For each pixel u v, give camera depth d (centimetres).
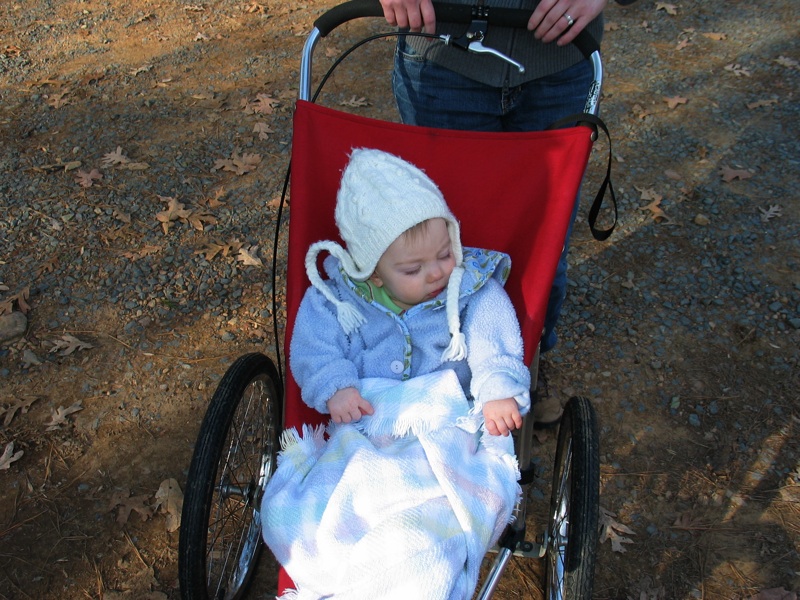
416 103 260
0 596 249
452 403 207
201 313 356
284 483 197
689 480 290
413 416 203
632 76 548
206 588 192
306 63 234
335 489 187
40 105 503
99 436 301
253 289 370
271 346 341
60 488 282
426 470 193
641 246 398
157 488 284
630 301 366
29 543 265
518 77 238
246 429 261
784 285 374
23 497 279
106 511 276
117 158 448
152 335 345
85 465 291
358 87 534
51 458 293
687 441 304
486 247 240
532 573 263
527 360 218
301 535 183
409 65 251
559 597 215
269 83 534
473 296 223
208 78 539
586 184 445
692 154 468
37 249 386
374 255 203
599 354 340
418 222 199
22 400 312
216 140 474
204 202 423
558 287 275
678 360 337
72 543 265
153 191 428
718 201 430
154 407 313
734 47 584
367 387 214
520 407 210
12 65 550
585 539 184
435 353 223
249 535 249
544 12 211
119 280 371
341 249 222
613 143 479
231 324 352
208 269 379
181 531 183
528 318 219
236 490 236
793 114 503
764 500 282
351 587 171
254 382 226
